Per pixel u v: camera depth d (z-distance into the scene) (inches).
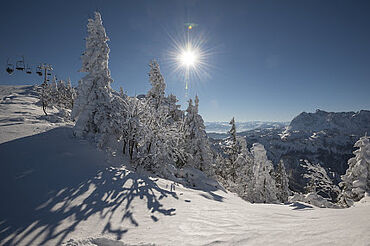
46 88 1355.8
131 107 635.5
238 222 199.2
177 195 361.1
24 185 284.5
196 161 943.0
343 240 108.0
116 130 671.1
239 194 1005.2
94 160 478.0
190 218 224.7
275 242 127.2
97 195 286.2
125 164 562.3
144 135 614.2
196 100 1010.7
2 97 1862.7
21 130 598.5
